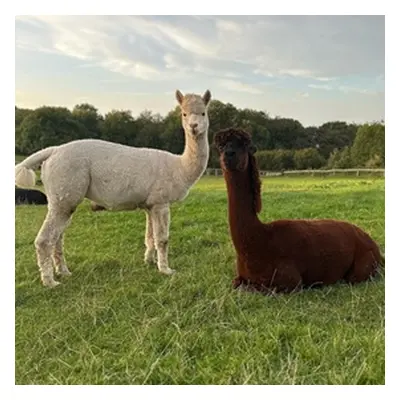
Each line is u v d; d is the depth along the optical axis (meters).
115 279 5.70
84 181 5.82
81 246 7.32
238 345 3.93
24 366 3.95
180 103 6.13
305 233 5.29
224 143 4.99
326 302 4.88
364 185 10.53
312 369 3.62
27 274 6.04
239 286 5.28
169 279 5.55
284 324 4.29
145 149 6.24
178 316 4.52
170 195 6.07
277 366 3.71
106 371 3.76
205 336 4.10
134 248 7.21
